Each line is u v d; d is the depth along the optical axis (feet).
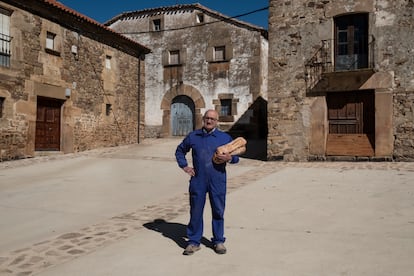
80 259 12.19
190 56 67.72
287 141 37.70
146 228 15.71
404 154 33.88
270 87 38.34
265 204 19.26
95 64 49.67
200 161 12.66
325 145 36.68
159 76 69.77
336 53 36.86
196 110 66.80
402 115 34.01
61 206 20.10
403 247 12.28
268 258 11.77
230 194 22.06
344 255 11.77
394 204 18.21
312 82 36.96
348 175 27.58
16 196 22.82
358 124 36.27
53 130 44.21
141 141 58.75
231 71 64.75
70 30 45.52
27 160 38.96
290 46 37.70
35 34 40.73
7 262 12.10
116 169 34.09
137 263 11.70
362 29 35.91
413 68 33.63
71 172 32.53
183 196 22.34
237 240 13.66
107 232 15.24
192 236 12.68
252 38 63.57
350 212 17.07
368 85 35.04
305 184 24.54
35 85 40.73
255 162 37.68
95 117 49.67
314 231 14.44
